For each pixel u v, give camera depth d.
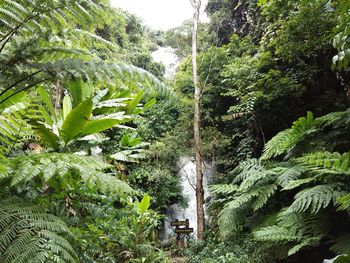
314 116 5.57
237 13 8.95
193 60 6.68
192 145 6.76
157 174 7.14
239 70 5.82
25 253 1.34
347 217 3.36
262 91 5.38
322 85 5.54
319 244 3.25
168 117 8.46
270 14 4.37
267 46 5.55
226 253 4.23
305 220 3.32
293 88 5.19
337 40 1.88
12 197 1.72
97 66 1.92
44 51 1.78
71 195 2.61
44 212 1.70
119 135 7.00
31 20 1.76
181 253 6.14
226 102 7.38
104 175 1.83
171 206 8.30
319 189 3.09
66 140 2.69
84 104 2.46
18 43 1.78
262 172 4.06
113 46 2.45
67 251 1.54
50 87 3.94
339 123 3.90
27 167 1.65
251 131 6.30
